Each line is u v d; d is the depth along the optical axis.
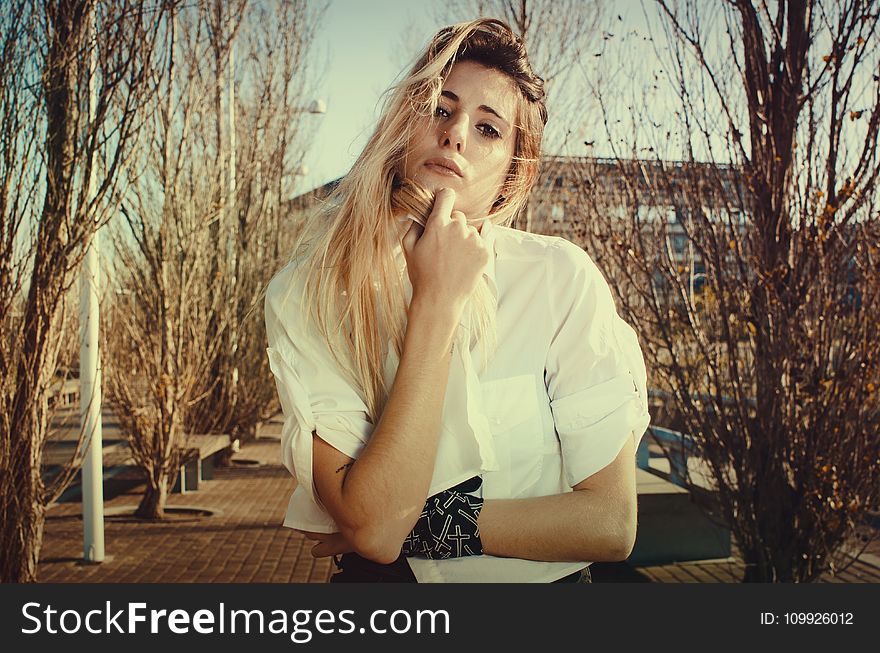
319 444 1.29
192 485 10.05
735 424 4.37
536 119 1.49
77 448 4.84
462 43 1.42
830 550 4.20
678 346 4.74
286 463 1.32
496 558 1.29
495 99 1.40
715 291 4.39
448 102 1.40
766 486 4.23
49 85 4.56
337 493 1.26
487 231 1.39
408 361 1.25
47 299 4.54
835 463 4.04
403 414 1.22
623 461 1.32
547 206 7.19
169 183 8.27
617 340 1.38
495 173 1.42
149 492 8.44
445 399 1.29
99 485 6.53
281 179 12.44
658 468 6.24
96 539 6.51
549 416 1.34
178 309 8.50
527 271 1.37
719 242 4.38
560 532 1.26
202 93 8.70
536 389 1.33
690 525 5.96
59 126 4.59
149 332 8.34
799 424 4.13
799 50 4.08
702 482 5.11
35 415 4.51
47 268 4.54
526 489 1.31
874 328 3.93
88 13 4.67
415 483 1.21
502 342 1.34
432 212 1.32
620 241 4.69
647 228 4.83
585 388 1.33
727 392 4.39
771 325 4.14
